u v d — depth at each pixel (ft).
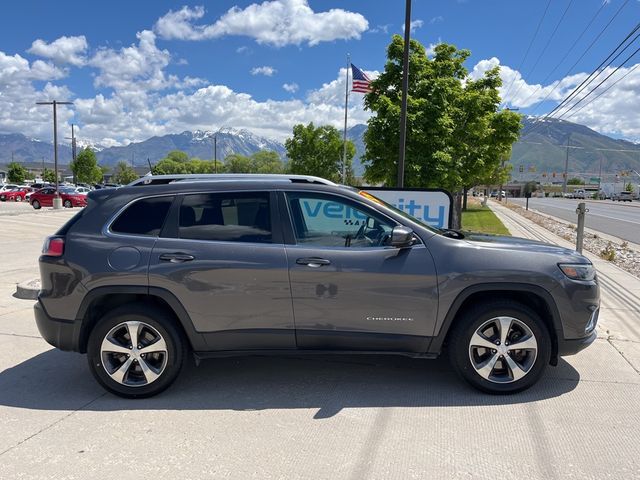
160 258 13.71
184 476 10.22
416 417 12.79
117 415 13.03
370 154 45.96
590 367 16.24
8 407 13.57
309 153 163.32
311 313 13.73
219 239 13.98
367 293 13.62
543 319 14.52
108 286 13.70
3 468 10.55
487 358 14.01
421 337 13.83
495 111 56.34
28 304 24.50
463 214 109.40
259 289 13.66
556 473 10.29
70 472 10.39
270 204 14.21
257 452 11.14
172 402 13.80
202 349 14.02
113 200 14.42
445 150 44.06
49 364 16.81
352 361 16.85
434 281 13.58
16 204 143.54
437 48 51.24
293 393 14.34
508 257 13.82
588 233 68.39
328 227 14.24
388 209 14.33
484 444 11.44
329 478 10.16
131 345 13.93
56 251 13.99
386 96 44.57
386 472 10.34
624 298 26.35
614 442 11.54
